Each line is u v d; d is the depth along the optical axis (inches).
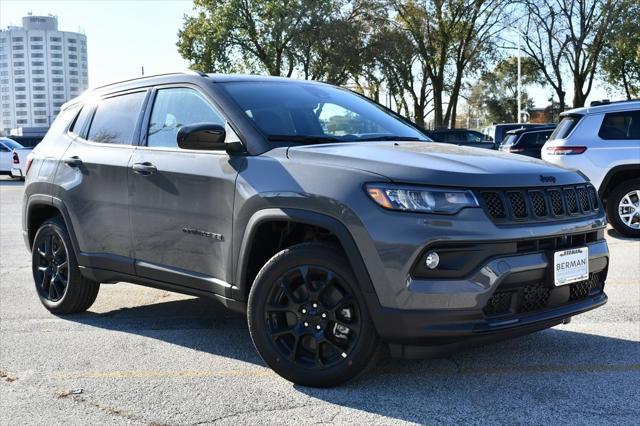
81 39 5506.9
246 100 170.2
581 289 151.5
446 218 131.2
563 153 370.6
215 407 138.3
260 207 149.4
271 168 151.0
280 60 1675.7
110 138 197.6
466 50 1648.6
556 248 142.9
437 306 130.8
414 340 133.3
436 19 1596.9
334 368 142.5
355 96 202.7
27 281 277.7
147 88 193.0
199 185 164.4
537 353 169.6
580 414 131.3
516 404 136.9
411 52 1628.9
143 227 179.8
